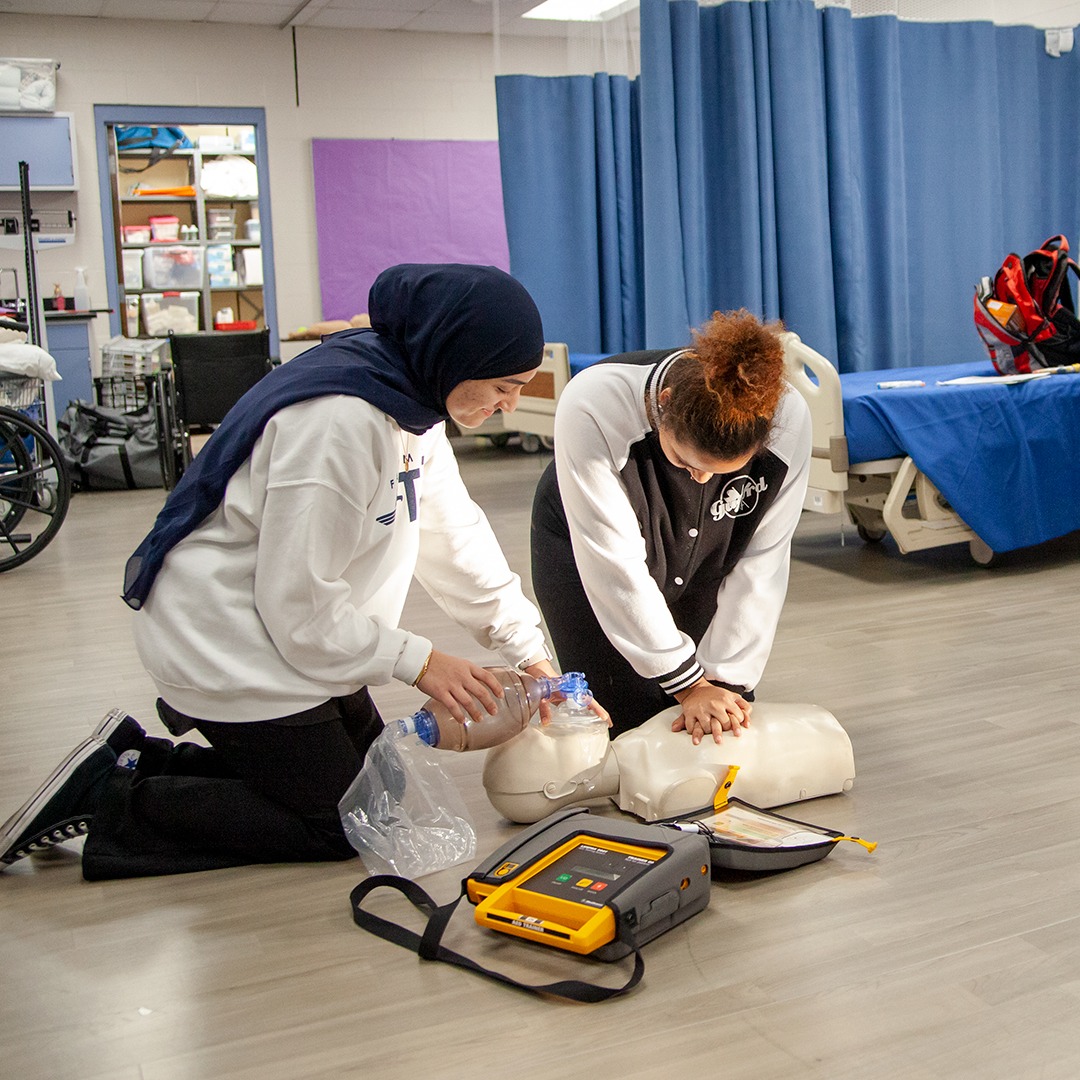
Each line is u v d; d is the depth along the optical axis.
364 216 8.24
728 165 4.56
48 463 4.31
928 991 1.31
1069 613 3.02
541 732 1.77
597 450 1.66
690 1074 1.18
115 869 1.69
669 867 1.45
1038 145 5.25
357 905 1.54
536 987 1.33
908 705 2.34
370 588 1.65
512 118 5.03
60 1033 1.30
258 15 7.55
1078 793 1.87
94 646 3.04
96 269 7.87
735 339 1.44
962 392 3.42
